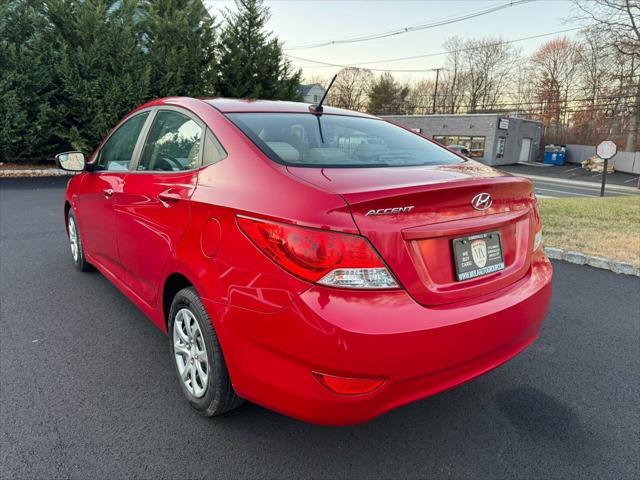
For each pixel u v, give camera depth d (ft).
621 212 28.17
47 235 19.90
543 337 11.28
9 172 40.88
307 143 7.89
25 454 6.75
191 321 7.72
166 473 6.51
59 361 9.46
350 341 5.34
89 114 43.37
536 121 133.59
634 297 14.02
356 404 5.61
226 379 7.02
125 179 10.03
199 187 7.42
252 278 6.04
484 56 201.05
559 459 7.04
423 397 6.05
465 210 6.50
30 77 40.88
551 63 171.83
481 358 6.54
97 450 6.90
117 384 8.68
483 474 6.69
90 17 42.60
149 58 46.91
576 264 17.63
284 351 5.76
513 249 7.45
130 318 11.60
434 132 125.80
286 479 6.48
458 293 6.30
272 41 59.26
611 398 8.72
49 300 12.61
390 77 213.05
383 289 5.60
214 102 9.05
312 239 5.49
